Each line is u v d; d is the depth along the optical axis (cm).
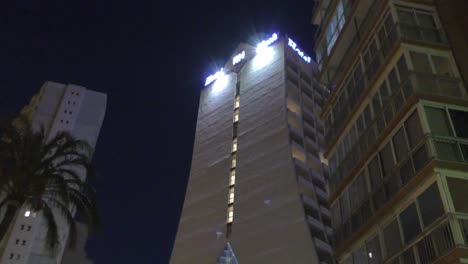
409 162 2053
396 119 2202
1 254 9725
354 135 2698
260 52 11000
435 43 2369
